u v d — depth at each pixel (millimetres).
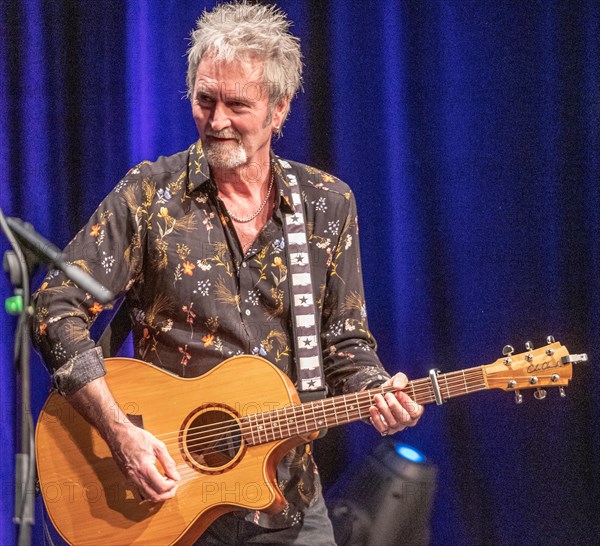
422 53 7621
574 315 7641
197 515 4621
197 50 4957
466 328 7656
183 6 7102
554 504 7555
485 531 7562
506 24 7645
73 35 6941
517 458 7598
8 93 6797
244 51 4785
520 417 7609
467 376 4770
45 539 4957
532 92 7668
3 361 6633
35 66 6828
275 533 4859
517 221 7668
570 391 7586
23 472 3762
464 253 7676
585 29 7645
